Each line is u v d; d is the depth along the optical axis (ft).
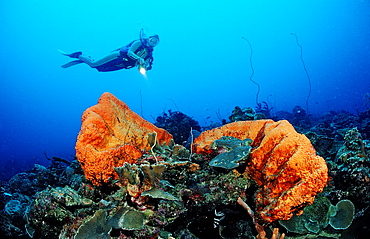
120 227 7.63
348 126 37.24
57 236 9.93
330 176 12.18
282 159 8.74
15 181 25.38
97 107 12.00
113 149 10.04
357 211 10.96
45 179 23.59
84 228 7.91
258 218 8.71
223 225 10.66
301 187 7.65
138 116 14.80
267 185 8.93
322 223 10.09
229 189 9.93
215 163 9.95
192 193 9.44
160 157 10.35
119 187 9.46
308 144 8.54
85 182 11.48
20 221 15.99
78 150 9.84
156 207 8.39
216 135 13.26
